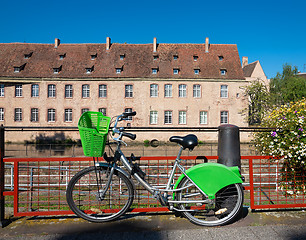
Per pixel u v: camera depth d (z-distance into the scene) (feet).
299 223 10.27
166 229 9.75
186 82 111.86
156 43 125.59
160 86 111.55
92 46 124.67
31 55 120.37
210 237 9.12
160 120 110.93
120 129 10.36
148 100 111.04
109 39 124.16
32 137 106.42
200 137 104.17
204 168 10.27
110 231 9.54
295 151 12.51
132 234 9.30
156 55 119.24
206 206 10.23
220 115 111.65
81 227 9.85
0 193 10.19
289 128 12.92
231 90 112.37
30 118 110.32
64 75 112.06
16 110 111.14
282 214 11.17
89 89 111.45
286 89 116.67
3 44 124.36
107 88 111.14
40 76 110.93
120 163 11.91
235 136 11.27
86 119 9.99
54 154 70.03
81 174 10.31
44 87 110.93
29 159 10.41
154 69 114.21
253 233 9.43
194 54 120.16
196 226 10.00
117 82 111.34
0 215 10.09
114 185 10.86
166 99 111.34
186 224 10.17
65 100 110.83
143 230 9.64
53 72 113.29
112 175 10.43
